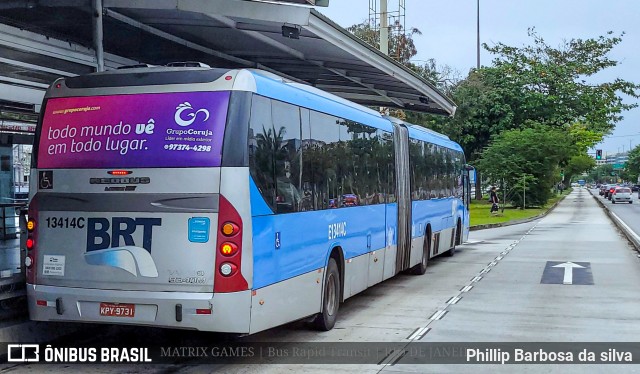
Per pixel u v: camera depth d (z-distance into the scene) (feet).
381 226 42.68
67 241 25.59
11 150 47.03
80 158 25.68
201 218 24.34
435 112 79.66
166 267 24.43
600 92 201.46
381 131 43.45
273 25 41.09
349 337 31.94
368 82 64.03
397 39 146.20
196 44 47.09
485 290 46.88
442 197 62.95
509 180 175.83
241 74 25.44
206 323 24.11
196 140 24.71
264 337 32.04
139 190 24.84
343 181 35.53
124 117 25.49
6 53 34.47
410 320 36.14
